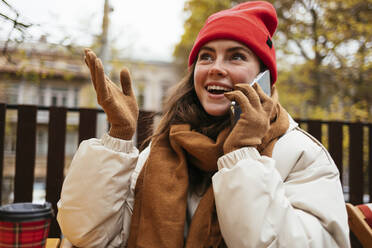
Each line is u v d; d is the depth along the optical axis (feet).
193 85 4.84
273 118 4.10
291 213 3.30
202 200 4.00
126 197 4.10
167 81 63.62
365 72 24.66
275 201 3.27
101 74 3.52
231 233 3.32
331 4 25.39
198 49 4.66
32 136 8.76
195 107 4.69
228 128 4.09
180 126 4.39
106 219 3.85
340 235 3.42
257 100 3.56
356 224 4.24
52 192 8.70
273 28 4.76
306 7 27.55
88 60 3.56
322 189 3.60
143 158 4.86
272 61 4.50
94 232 3.82
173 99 4.78
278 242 3.20
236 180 3.33
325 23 26.32
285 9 29.14
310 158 3.85
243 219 3.23
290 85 30.73
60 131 8.84
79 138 8.86
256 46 4.32
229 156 3.49
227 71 4.24
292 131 4.15
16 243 2.73
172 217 3.88
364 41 24.07
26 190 8.66
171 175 4.13
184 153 4.25
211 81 4.28
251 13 4.54
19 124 8.74
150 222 3.94
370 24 23.59
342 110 23.58
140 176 4.37
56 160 8.79
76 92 50.98
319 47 25.91
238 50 4.29
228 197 3.34
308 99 29.30
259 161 3.46
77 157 3.86
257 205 3.23
